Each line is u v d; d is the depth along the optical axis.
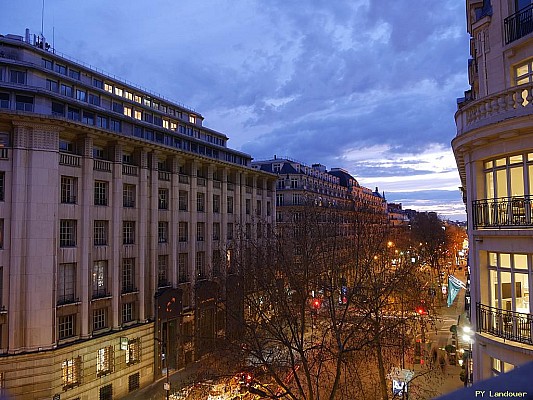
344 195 91.31
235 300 27.17
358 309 23.95
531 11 12.26
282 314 20.25
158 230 35.91
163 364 34.16
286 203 71.81
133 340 31.95
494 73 13.50
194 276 39.56
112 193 31.20
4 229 25.36
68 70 36.69
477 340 12.66
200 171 42.78
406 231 91.12
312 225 34.00
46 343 25.64
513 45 12.67
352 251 27.72
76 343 27.38
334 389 17.23
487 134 11.88
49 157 26.53
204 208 42.31
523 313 11.15
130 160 34.00
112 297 30.61
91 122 33.62
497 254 12.28
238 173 48.56
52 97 30.05
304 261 23.23
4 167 25.53
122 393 30.39
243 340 19.95
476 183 12.93
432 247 72.00
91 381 28.17
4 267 25.20
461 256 109.69
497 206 12.09
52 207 26.50
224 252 40.56
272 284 22.05
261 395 18.31
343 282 24.19
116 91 42.06
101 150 31.58
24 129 26.00
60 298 27.41
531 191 11.30
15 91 28.73
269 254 29.30
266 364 17.94
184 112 51.59
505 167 12.08
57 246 26.94
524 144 11.25
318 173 83.50
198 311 37.28
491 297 12.59
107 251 30.58
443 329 43.97
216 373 21.84
